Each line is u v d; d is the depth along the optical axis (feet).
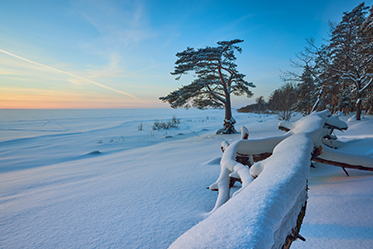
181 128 81.00
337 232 5.65
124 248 6.31
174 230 7.20
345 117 57.47
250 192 3.50
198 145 33.58
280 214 2.74
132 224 7.91
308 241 5.50
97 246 6.56
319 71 47.75
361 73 44.65
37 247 6.81
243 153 11.41
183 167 17.72
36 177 19.21
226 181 9.01
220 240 2.11
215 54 48.78
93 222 8.42
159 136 57.52
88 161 27.48
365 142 15.75
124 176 16.48
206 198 10.23
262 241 2.04
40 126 97.19
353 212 6.57
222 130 51.44
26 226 8.50
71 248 6.58
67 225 8.33
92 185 14.49
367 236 5.26
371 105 60.95
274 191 3.31
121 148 40.04
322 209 7.14
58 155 34.32
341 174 11.54
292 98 70.38
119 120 137.69
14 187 15.83
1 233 7.97
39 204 11.20
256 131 47.55
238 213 2.72
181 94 55.06
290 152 6.00
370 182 9.02
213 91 56.85
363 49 43.21
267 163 5.97
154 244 6.40
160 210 9.12
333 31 45.27
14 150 40.04
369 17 48.19
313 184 10.37
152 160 23.48
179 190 11.71
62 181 16.76
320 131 10.28
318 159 11.17
